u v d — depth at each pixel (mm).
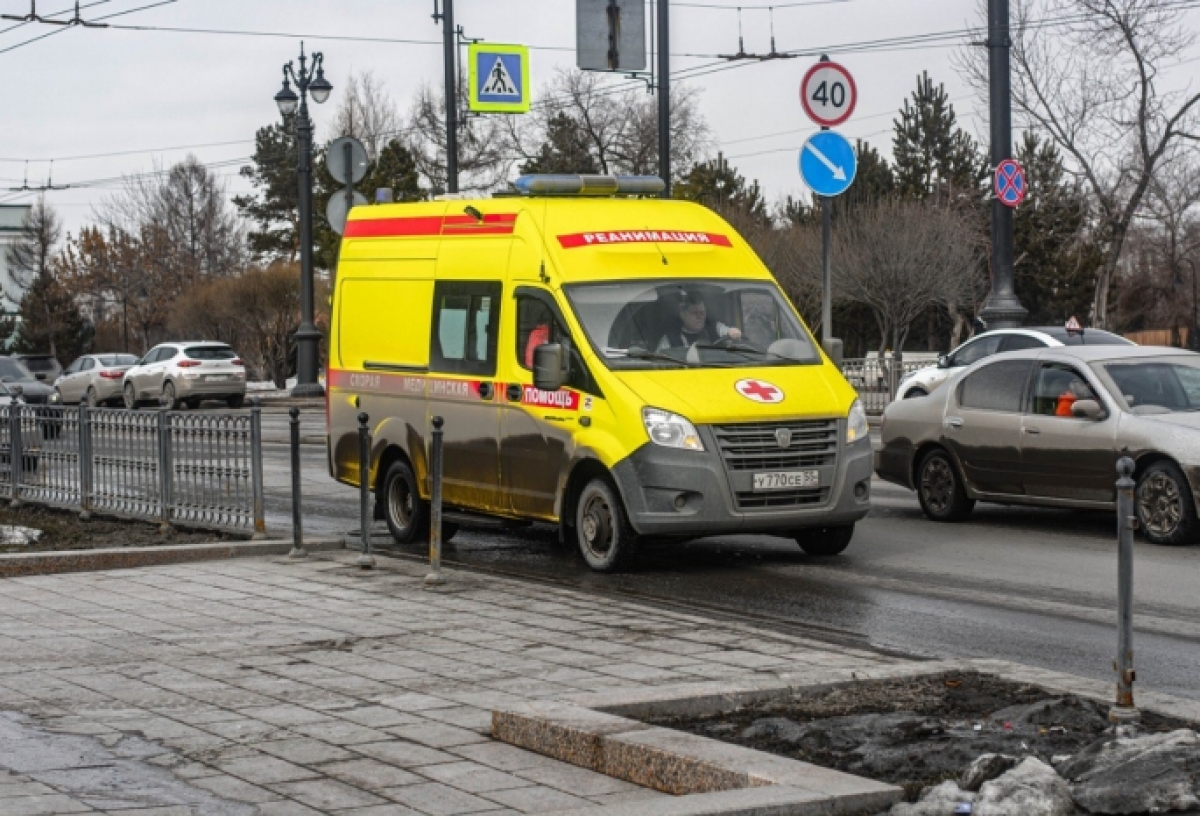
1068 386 15523
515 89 27016
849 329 71500
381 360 16281
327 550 14938
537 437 14016
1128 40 40250
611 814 5672
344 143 26734
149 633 10453
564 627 10453
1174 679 9125
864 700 7727
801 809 5809
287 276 61812
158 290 93312
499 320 14586
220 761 7066
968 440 16266
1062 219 69562
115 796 6469
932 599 12047
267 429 34875
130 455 17031
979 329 33281
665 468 12875
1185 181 52500
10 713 8070
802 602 11984
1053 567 13461
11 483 19578
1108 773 6016
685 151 74688
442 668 9117
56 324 87750
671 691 7676
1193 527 14258
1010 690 7871
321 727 7680
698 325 13836
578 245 14133
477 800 6418
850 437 13539
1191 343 62938
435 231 15703
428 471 15578
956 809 5816
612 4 24438
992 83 25484
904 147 74625
